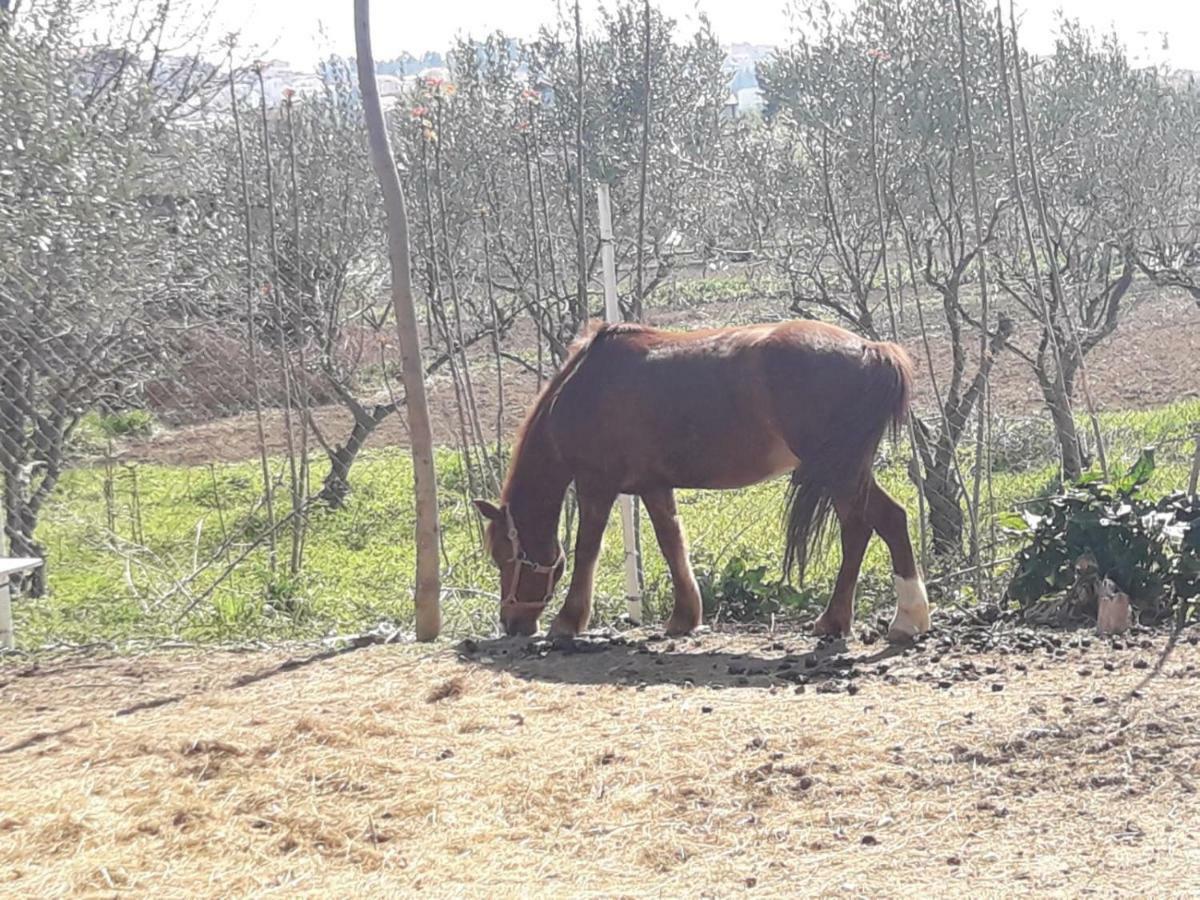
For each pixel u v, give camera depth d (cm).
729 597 757
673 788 439
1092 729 464
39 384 851
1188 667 533
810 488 620
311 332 1276
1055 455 1138
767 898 357
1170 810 397
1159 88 1264
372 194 1312
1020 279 934
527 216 1177
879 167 945
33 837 418
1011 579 690
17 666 682
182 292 967
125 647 722
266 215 1200
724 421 636
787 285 1108
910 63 947
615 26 1269
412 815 431
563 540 918
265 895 376
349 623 804
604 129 1242
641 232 838
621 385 657
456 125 1196
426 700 563
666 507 692
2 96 866
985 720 483
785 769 448
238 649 705
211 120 1198
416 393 693
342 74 1380
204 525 1195
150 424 1243
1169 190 1170
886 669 572
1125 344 1848
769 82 1048
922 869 370
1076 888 349
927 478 902
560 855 397
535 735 504
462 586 851
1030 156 768
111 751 500
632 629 727
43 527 1042
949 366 1449
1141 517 634
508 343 1720
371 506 1324
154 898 376
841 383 613
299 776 464
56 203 841
